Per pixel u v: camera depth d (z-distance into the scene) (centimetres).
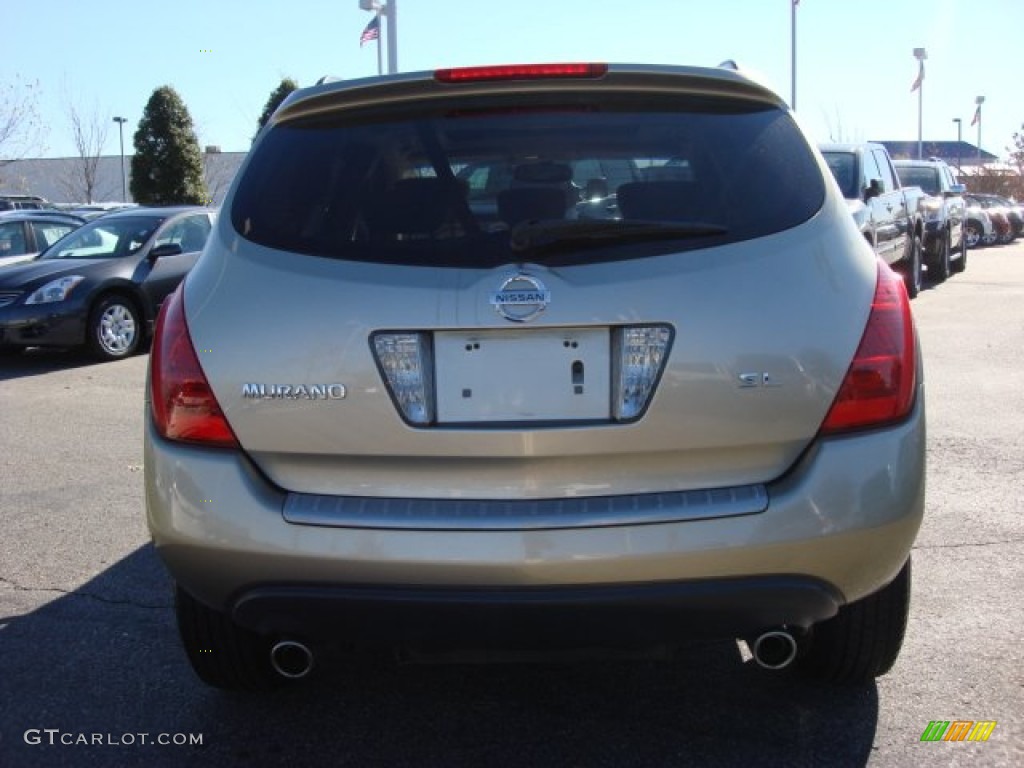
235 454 261
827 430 256
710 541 247
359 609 254
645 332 252
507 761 293
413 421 254
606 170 274
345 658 362
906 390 263
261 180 286
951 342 1018
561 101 282
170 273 1127
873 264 276
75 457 653
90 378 954
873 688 327
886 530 256
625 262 256
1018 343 1006
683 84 279
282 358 258
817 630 311
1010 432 650
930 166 1773
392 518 252
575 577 247
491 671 350
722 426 252
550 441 251
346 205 273
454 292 254
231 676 317
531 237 257
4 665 358
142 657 364
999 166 4981
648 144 277
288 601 256
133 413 791
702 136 278
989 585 406
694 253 258
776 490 254
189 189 3538
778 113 286
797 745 296
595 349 254
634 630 253
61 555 468
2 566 454
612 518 248
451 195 270
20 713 325
